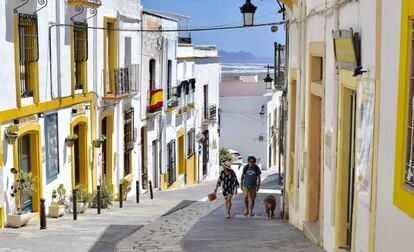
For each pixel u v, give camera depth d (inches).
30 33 687.7
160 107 1176.8
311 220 522.9
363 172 323.9
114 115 983.0
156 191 1209.4
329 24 425.1
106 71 938.1
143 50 1119.0
